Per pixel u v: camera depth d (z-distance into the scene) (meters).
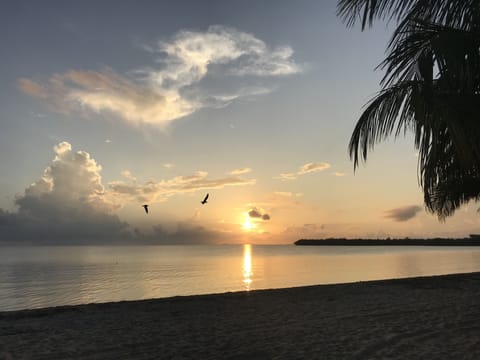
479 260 71.31
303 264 66.12
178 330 6.86
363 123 4.56
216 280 39.38
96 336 6.48
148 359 5.36
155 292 30.27
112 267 66.31
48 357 5.45
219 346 5.91
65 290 33.31
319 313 8.22
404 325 7.17
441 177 5.22
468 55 4.18
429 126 4.11
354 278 36.59
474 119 4.06
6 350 5.76
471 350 5.61
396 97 4.36
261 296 10.23
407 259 78.88
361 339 6.25
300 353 5.56
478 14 4.35
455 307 8.82
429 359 5.25
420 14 4.63
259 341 6.17
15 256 132.50
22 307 24.70
